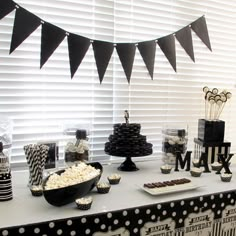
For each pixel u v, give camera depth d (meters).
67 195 1.05
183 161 1.61
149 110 1.86
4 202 1.10
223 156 1.61
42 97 1.57
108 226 1.05
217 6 2.00
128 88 1.78
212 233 1.30
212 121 1.73
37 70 1.54
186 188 1.27
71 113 1.65
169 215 1.17
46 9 1.53
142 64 1.79
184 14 1.89
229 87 2.12
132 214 1.09
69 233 0.99
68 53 1.57
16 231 0.92
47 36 1.48
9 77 1.49
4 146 1.35
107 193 1.23
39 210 1.04
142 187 1.27
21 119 1.53
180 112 1.96
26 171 1.50
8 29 1.45
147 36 1.80
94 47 1.61
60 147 1.62
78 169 1.23
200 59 1.99
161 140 1.91
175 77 1.91
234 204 1.34
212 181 1.43
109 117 1.75
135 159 1.83
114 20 1.70
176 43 1.89
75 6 1.60
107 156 1.76
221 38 2.04
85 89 1.67
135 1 1.75
